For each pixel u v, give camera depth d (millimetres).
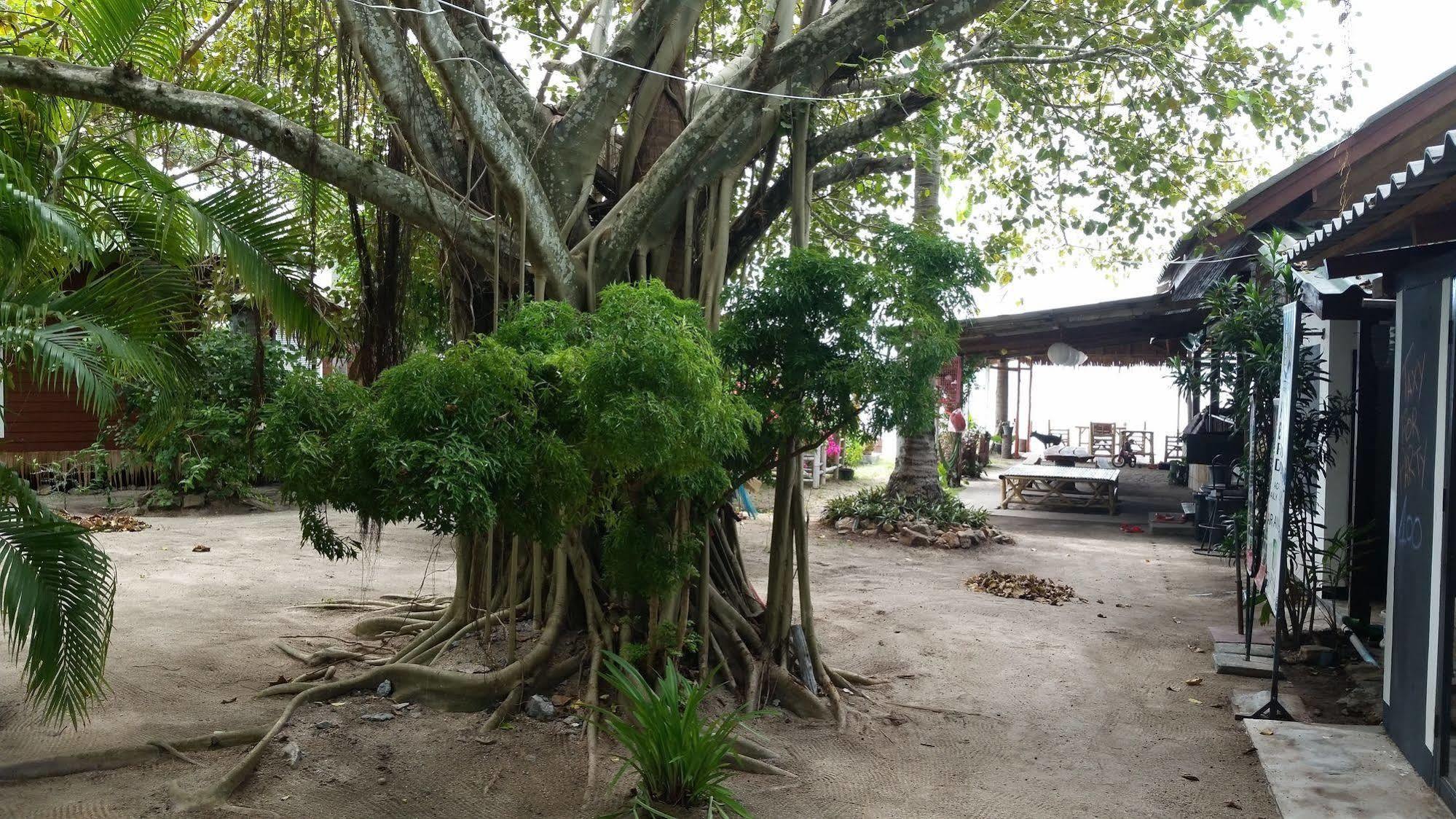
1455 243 3953
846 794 4234
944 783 4410
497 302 5293
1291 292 6012
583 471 3848
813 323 4898
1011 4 7473
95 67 4422
